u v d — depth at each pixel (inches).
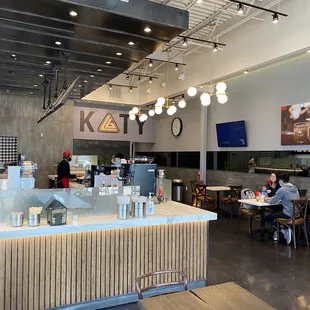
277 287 156.3
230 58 295.9
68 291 126.2
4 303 116.1
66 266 125.9
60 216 120.9
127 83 478.3
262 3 247.4
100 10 149.4
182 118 470.3
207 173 406.3
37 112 427.5
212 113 398.3
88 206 135.8
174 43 309.4
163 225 143.6
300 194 259.4
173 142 496.4
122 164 189.2
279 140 300.2
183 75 360.8
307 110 269.6
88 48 209.5
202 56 338.0
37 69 268.1
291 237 243.9
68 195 132.0
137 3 156.6
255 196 284.4
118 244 135.0
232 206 338.0
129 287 137.3
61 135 440.8
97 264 131.3
